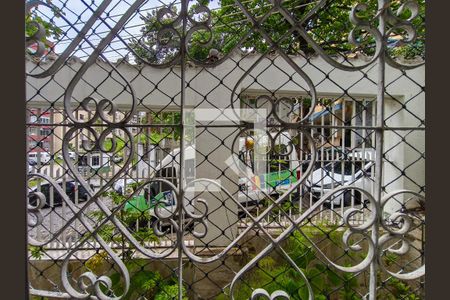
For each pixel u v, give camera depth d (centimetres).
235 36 156
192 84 233
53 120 201
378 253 80
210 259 82
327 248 175
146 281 140
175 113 240
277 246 83
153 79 233
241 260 174
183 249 82
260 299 108
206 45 82
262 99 93
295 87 242
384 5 76
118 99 225
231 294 81
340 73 244
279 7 76
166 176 206
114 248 152
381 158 80
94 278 80
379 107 80
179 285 82
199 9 82
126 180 188
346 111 251
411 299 131
